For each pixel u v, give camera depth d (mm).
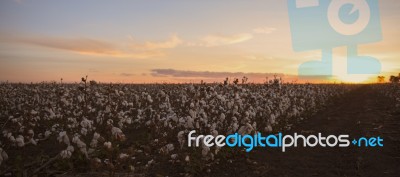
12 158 10227
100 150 9750
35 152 10969
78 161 9008
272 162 10828
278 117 18641
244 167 10180
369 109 26875
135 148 11422
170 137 12656
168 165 9758
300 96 27641
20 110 19031
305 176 9539
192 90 15070
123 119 14367
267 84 21422
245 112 14211
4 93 24328
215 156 10781
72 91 24328
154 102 20406
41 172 8648
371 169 10156
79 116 15977
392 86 45625
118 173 8555
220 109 14938
